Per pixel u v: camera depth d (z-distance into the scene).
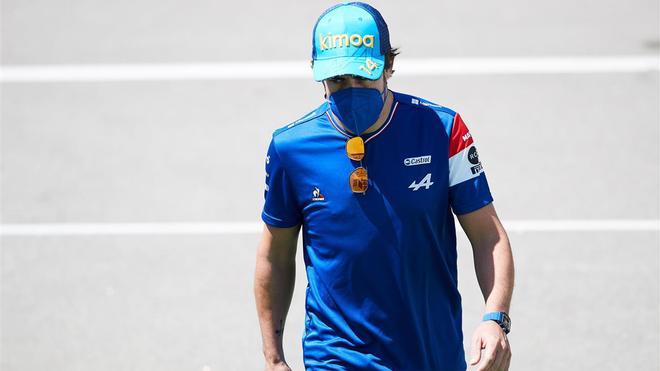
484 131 35.84
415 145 13.45
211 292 27.31
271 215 14.27
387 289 13.62
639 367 23.00
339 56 12.95
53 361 24.22
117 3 49.25
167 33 45.56
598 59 41.12
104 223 31.34
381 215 13.42
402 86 39.28
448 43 43.00
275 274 14.69
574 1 46.91
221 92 40.16
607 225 29.80
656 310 25.38
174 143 36.41
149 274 28.33
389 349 13.78
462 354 14.48
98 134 37.31
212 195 32.81
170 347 24.80
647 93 38.31
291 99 39.31
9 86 41.47
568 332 24.56
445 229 13.94
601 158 33.81
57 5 49.28
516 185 32.28
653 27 43.75
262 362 24.09
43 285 27.89
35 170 34.84
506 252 13.87
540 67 40.62
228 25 46.03
